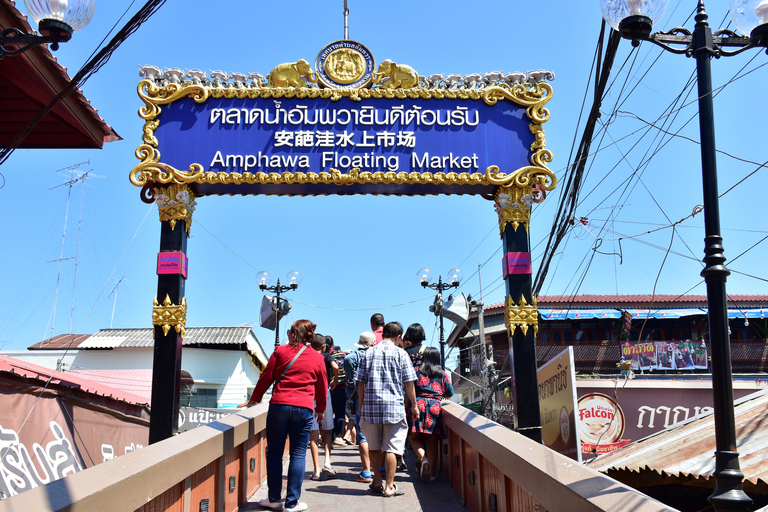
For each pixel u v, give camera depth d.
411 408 7.05
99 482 3.41
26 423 9.91
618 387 15.62
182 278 7.82
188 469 4.79
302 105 8.16
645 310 27.23
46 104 7.70
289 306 17.66
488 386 18.67
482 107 8.27
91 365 25.66
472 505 6.13
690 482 7.21
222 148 8.00
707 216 4.09
